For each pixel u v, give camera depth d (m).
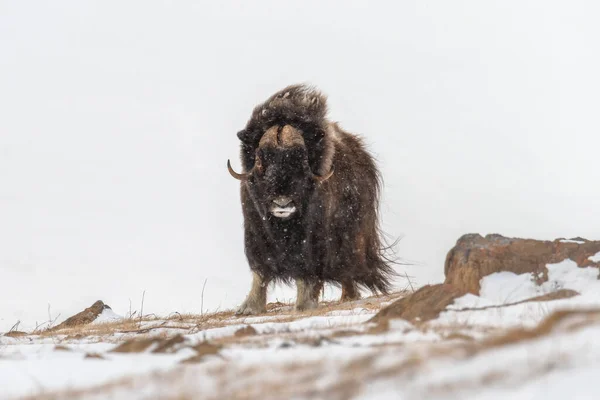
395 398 15.88
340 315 42.88
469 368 16.70
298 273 54.75
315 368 19.64
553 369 15.75
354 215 57.66
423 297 34.34
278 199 51.78
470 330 27.34
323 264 55.09
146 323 51.94
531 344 17.69
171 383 20.08
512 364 16.38
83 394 20.30
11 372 24.88
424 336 26.05
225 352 25.59
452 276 35.00
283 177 51.78
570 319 18.69
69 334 46.28
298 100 54.41
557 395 14.72
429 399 15.50
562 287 34.09
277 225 53.78
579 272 34.38
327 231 54.72
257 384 18.94
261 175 52.34
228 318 52.38
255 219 54.75
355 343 25.48
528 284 34.47
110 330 46.88
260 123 53.78
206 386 19.55
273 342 27.42
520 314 31.41
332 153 54.31
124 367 24.44
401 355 19.19
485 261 34.94
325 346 25.17
